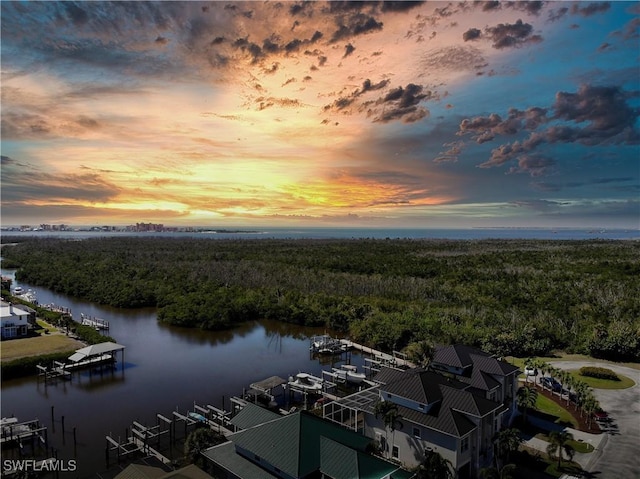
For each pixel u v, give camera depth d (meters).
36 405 62.91
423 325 92.50
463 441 41.44
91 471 45.62
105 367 79.75
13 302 122.69
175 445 51.03
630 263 161.75
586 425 54.12
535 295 119.94
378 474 33.97
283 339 100.38
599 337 84.69
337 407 60.44
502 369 52.03
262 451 36.62
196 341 98.12
